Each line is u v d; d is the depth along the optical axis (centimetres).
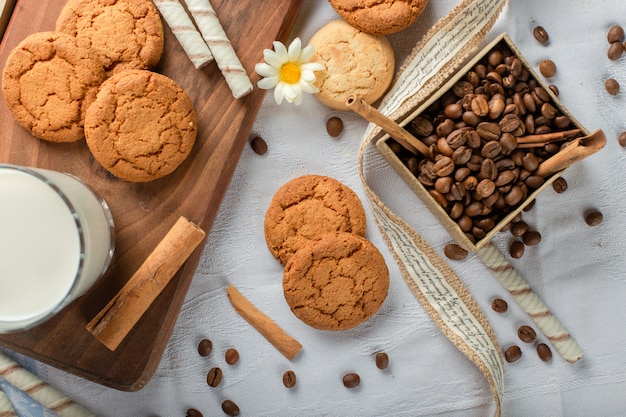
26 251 48
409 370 57
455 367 57
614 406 57
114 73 52
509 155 52
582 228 57
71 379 57
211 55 52
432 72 54
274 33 53
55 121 51
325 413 58
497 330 58
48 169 52
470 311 56
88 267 49
